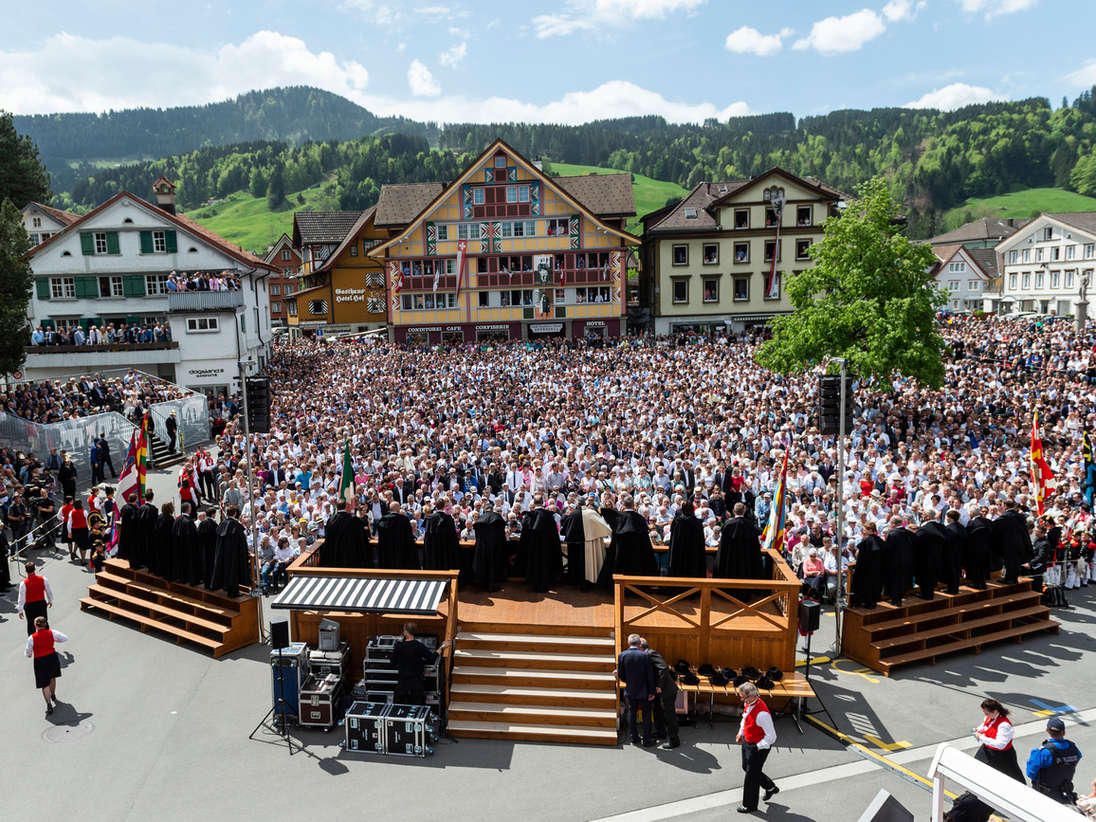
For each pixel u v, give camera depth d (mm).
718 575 14336
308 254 84750
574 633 13578
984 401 31750
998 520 16469
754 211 61125
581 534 15289
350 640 13859
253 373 47594
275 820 10344
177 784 11180
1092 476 20828
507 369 42906
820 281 33094
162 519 16453
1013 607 16453
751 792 10312
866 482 21375
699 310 62500
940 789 7277
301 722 12703
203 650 15523
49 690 13062
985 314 64812
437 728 12414
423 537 17031
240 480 22406
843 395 14969
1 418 27953
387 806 10633
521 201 62250
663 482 21438
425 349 53312
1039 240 83438
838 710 13094
